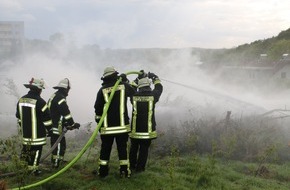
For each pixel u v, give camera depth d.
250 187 6.20
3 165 6.47
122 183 5.77
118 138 6.00
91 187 5.59
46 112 5.90
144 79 6.39
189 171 6.86
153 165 7.11
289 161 8.33
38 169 6.11
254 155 8.36
